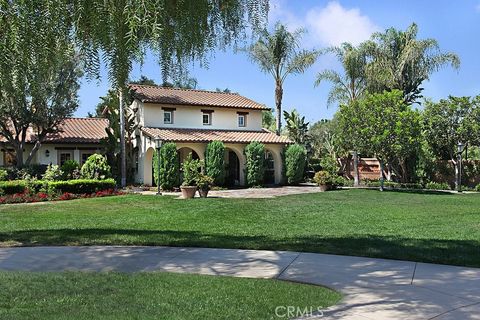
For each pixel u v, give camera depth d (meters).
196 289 5.48
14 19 3.76
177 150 25.41
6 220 12.68
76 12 3.88
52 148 29.12
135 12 3.56
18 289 5.41
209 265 6.94
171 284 5.72
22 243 8.83
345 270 6.48
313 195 21.06
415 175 27.00
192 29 4.65
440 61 29.20
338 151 31.59
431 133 26.16
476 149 28.78
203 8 4.63
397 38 30.25
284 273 6.38
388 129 23.06
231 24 4.91
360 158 31.11
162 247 8.42
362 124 23.92
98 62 4.07
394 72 30.00
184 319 4.34
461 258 7.16
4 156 28.89
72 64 4.62
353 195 21.05
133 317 4.39
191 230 10.69
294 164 28.28
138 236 9.48
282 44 31.06
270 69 31.86
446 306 4.77
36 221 12.51
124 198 19.16
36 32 3.86
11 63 3.99
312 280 5.97
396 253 7.58
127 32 3.81
